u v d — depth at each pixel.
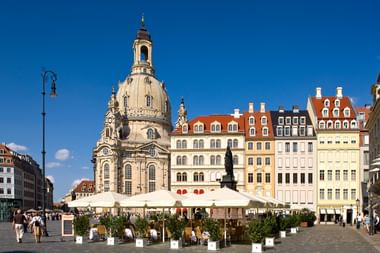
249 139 136.38
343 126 132.75
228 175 62.22
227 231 50.09
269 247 46.06
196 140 139.62
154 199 49.12
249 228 41.66
